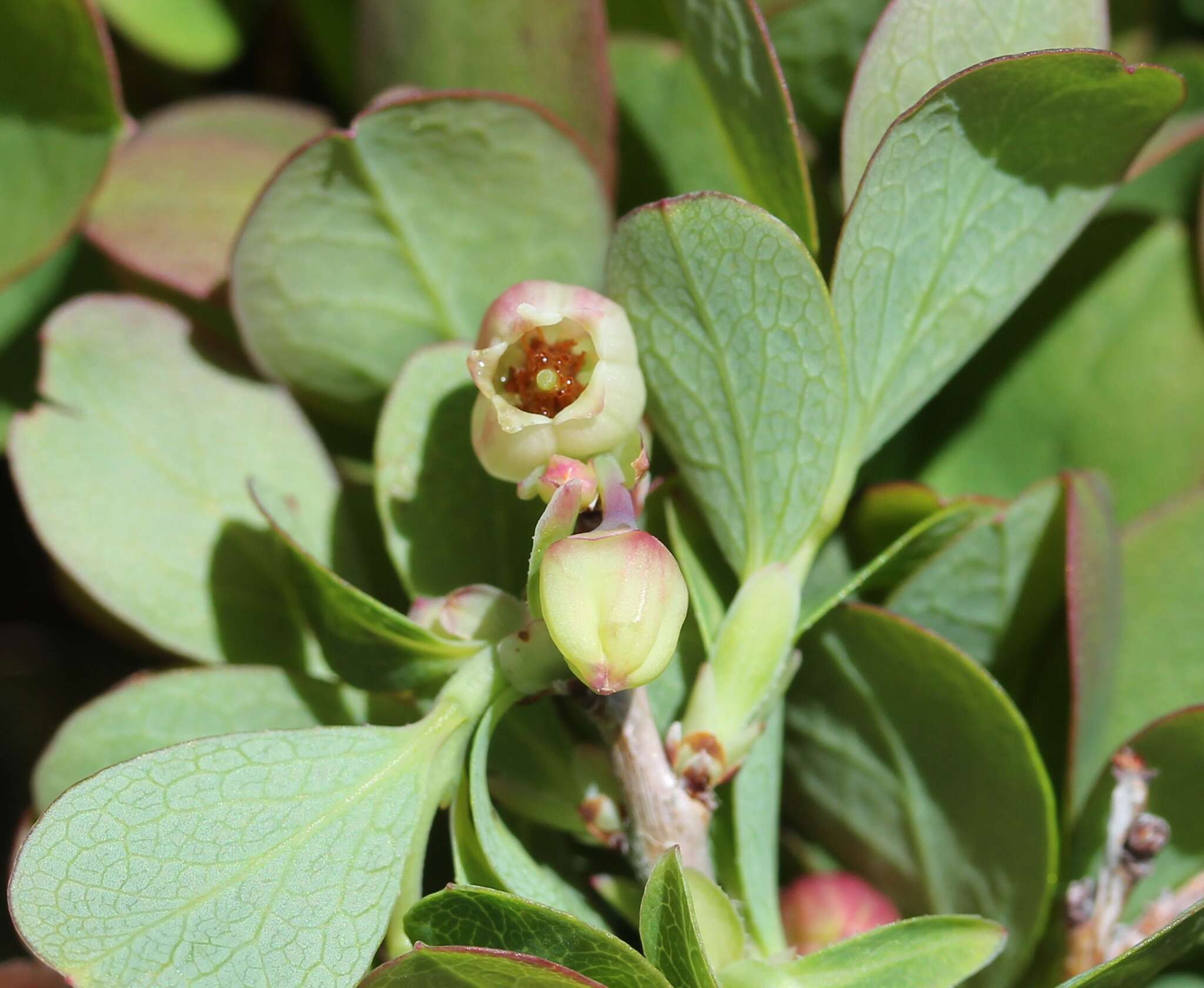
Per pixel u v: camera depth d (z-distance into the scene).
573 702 0.13
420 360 0.13
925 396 0.13
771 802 0.13
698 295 0.13
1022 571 0.13
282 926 0.12
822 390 0.13
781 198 0.13
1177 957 0.13
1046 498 0.13
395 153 0.13
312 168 0.13
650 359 0.13
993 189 0.13
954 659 0.13
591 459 0.13
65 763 0.13
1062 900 0.13
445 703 0.13
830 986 0.13
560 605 0.12
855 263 0.13
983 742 0.13
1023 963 0.13
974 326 0.13
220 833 0.12
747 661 0.13
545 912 0.12
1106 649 0.13
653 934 0.12
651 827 0.13
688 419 0.13
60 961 0.12
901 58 0.13
